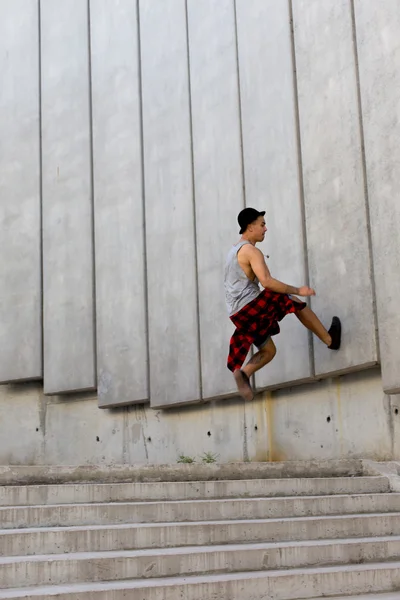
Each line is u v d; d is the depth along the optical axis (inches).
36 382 506.6
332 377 337.1
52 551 197.8
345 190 321.1
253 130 373.1
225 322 379.9
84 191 479.2
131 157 450.6
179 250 414.0
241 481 247.6
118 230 452.8
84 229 476.1
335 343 316.8
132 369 435.8
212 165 398.0
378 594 195.3
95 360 462.3
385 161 301.0
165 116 431.5
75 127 489.4
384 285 297.6
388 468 281.4
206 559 196.2
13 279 509.7
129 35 461.4
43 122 507.8
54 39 508.4
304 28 348.8
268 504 232.1
